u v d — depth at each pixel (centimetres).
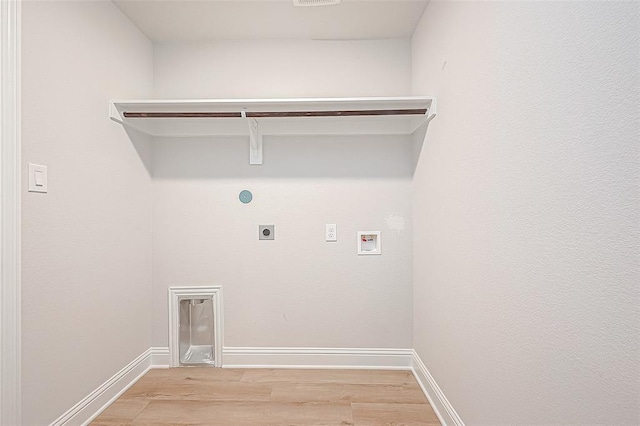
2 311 126
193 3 197
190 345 255
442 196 175
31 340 139
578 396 83
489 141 125
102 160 187
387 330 242
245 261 244
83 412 171
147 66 235
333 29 228
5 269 127
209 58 241
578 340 83
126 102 195
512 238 110
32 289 140
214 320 244
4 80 126
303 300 243
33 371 140
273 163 243
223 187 243
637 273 67
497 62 119
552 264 91
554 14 90
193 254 244
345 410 187
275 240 243
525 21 103
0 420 125
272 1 195
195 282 244
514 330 110
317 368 242
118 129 203
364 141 242
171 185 243
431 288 195
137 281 225
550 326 93
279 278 244
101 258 186
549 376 93
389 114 196
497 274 120
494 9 121
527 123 102
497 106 119
